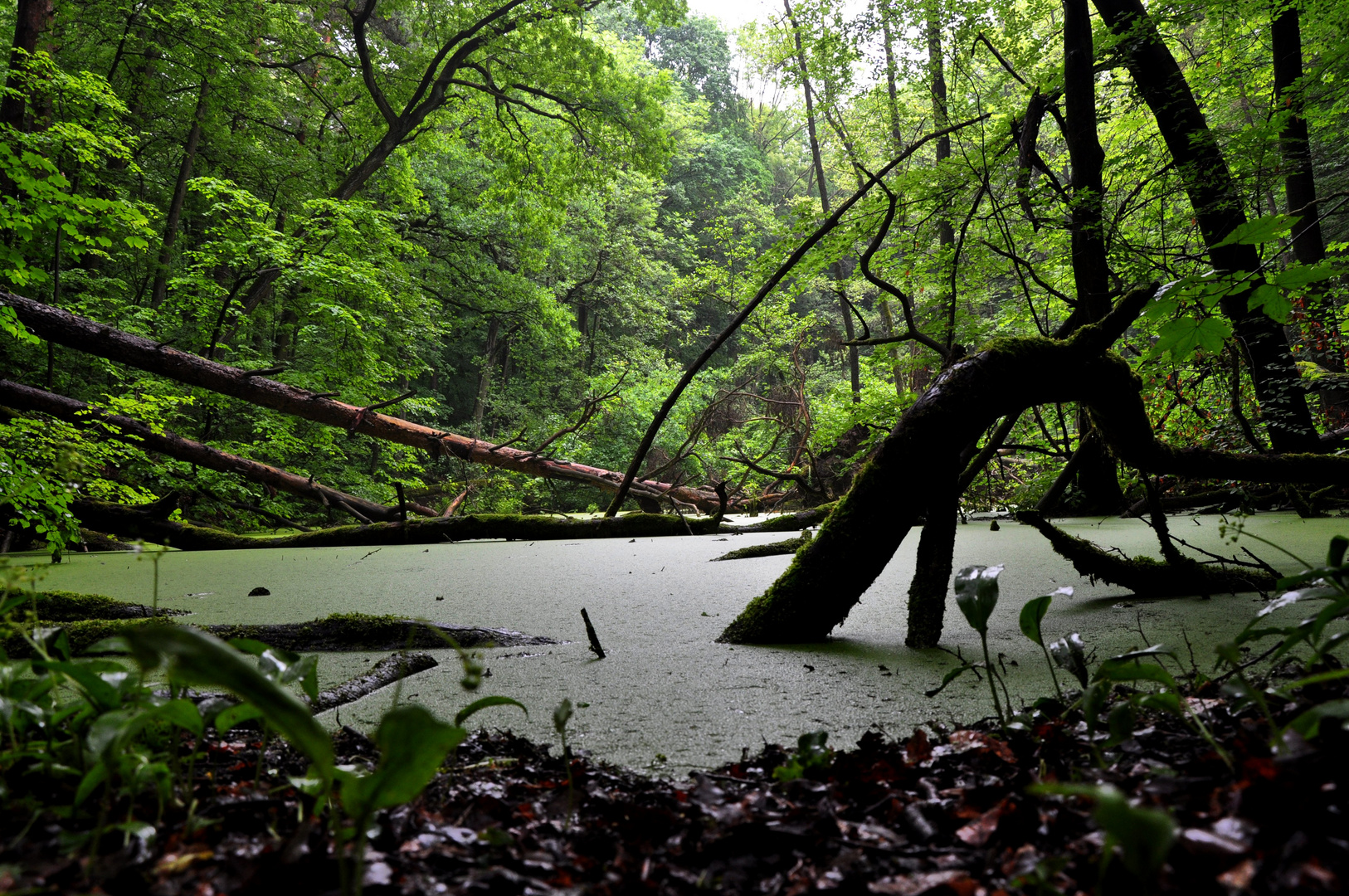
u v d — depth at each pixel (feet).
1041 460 25.25
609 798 4.19
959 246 15.97
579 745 5.58
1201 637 7.73
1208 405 20.35
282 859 3.00
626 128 45.55
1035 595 10.90
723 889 3.10
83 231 27.20
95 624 8.33
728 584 13.34
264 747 4.10
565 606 11.55
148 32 37.01
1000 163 16.94
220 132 41.50
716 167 92.68
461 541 23.41
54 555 17.21
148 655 2.16
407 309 44.52
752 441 53.98
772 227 21.31
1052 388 8.43
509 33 42.86
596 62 43.98
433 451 29.86
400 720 2.55
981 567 5.25
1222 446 19.16
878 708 6.19
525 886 3.05
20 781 3.81
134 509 23.09
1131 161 19.27
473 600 12.34
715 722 5.99
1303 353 22.06
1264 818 2.91
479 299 56.39
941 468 8.23
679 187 88.89
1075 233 14.93
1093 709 4.29
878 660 7.70
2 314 18.45
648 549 19.63
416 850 3.37
